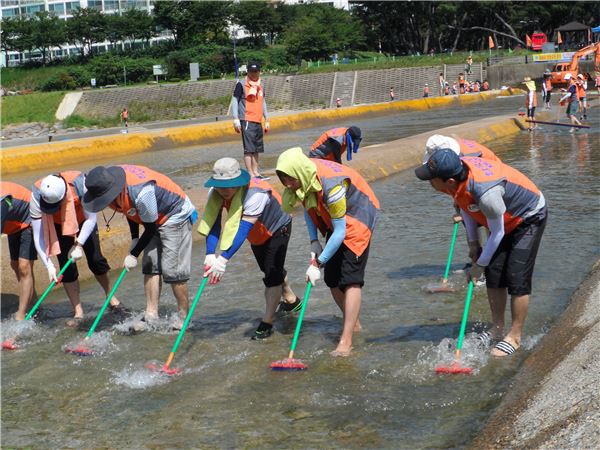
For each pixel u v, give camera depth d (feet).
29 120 191.42
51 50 280.31
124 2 290.15
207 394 15.35
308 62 213.66
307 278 16.71
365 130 80.43
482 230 24.81
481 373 15.55
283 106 192.75
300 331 18.92
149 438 13.51
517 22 225.56
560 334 15.98
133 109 194.49
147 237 18.57
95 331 19.84
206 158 58.75
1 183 20.16
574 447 10.02
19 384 16.37
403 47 238.89
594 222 28.40
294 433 13.37
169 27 249.96
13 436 13.83
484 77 184.75
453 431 13.03
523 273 16.15
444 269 23.70
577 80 72.49
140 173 18.52
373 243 27.45
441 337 17.83
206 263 17.69
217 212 18.08
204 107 194.80
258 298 21.90
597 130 62.69
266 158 56.13
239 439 13.26
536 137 59.98
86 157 62.03
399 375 15.70
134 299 22.71
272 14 246.88
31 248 20.47
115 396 15.51
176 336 19.04
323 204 16.40
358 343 17.75
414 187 39.22
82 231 19.56
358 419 13.78
